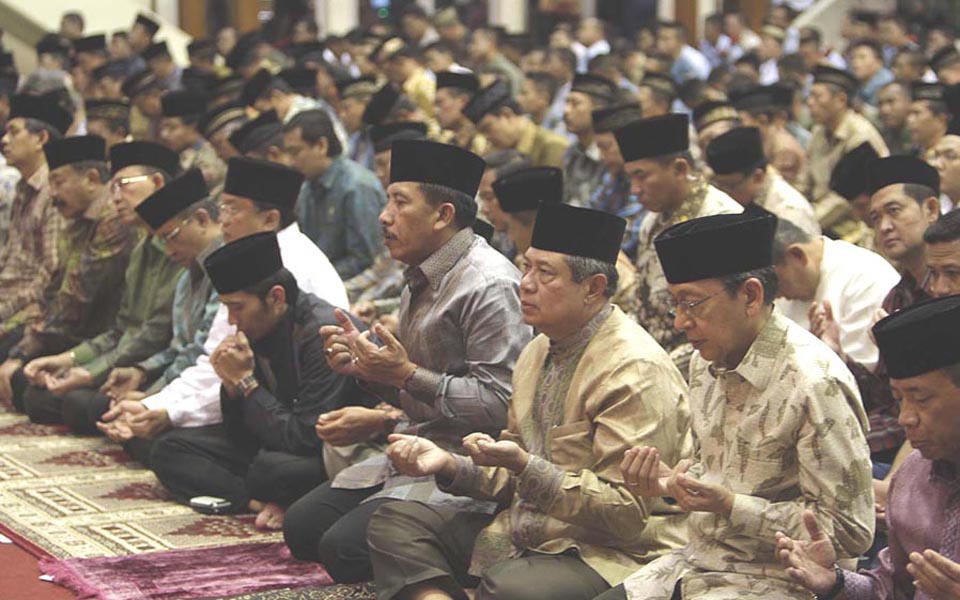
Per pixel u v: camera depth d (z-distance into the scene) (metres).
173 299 7.98
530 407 4.89
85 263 8.53
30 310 9.31
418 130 9.02
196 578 5.56
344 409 5.71
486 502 5.16
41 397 8.42
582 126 10.46
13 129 9.46
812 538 3.91
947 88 9.47
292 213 6.96
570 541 4.74
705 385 4.33
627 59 15.78
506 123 10.67
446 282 5.39
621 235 4.75
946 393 3.68
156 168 7.89
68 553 5.88
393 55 13.91
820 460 4.05
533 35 20.83
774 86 10.23
